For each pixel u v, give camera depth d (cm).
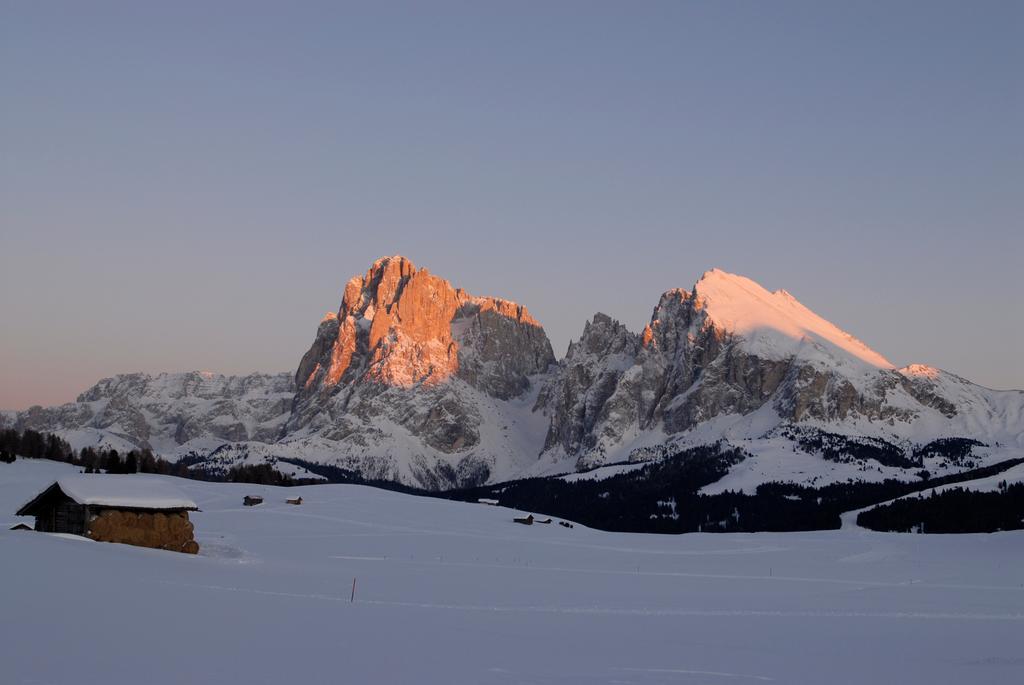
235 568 9950
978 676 5491
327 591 8662
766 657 5938
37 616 5459
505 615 7588
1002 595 11081
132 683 4200
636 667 5353
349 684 4491
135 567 8244
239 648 5125
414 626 6475
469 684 4628
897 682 5266
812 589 11744
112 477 11238
